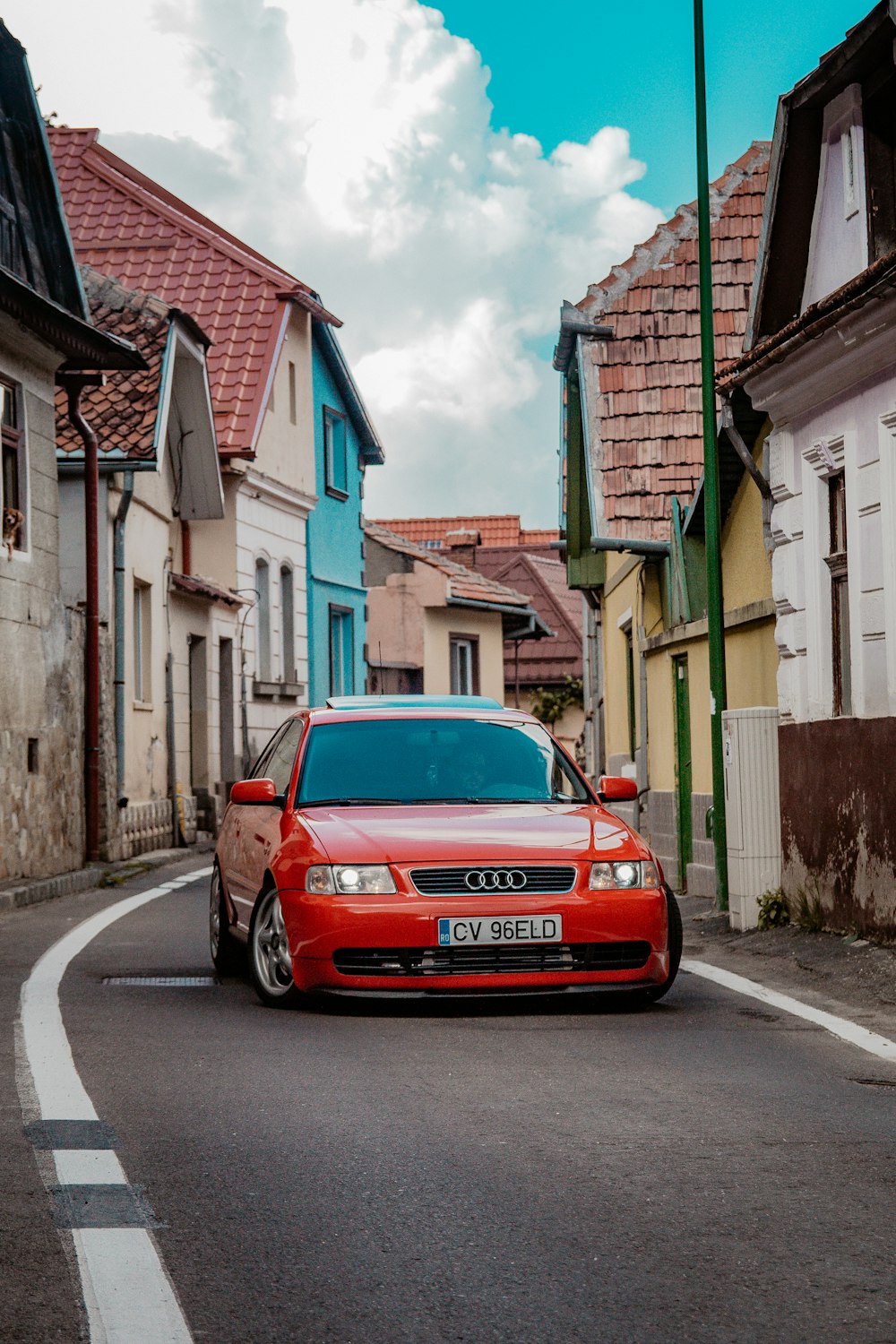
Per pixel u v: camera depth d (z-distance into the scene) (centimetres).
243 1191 537
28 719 1820
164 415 2338
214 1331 408
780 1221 505
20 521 1828
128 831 2250
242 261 3419
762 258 1433
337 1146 598
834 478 1346
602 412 2183
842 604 1336
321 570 3728
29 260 2041
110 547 2278
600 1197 530
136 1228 493
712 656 1516
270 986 949
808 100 1347
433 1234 490
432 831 931
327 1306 427
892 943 1165
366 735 1048
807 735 1330
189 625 2783
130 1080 722
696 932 1432
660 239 2352
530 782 1028
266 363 3241
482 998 989
